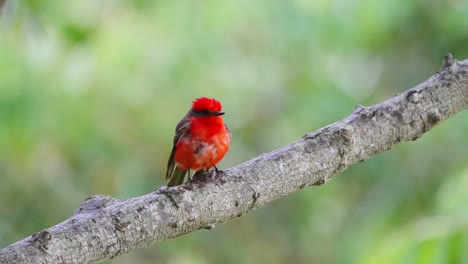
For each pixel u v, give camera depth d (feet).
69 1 40.57
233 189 20.01
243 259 50.55
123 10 44.27
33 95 40.42
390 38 46.93
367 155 21.89
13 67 40.16
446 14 44.91
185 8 44.16
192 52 44.32
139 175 46.24
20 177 44.39
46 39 39.75
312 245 52.37
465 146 43.62
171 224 19.08
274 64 50.06
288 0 44.09
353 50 47.50
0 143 40.96
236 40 49.14
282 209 52.60
